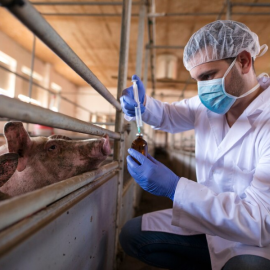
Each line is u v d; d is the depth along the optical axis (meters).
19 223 0.43
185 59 1.02
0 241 0.37
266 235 0.75
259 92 0.99
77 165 1.00
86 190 0.78
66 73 8.58
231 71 0.89
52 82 7.95
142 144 0.96
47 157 1.02
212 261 0.88
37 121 0.46
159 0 3.71
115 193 1.23
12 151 0.86
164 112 1.32
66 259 0.62
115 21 4.68
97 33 5.27
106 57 6.70
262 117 0.90
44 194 0.48
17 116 0.39
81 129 0.70
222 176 0.99
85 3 3.04
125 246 1.18
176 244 1.08
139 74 2.67
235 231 0.75
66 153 1.02
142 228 1.13
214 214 0.77
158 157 9.20
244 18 4.13
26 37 5.64
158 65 6.03
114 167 1.17
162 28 4.69
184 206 0.81
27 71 6.55
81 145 1.02
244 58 0.89
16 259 0.41
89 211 0.79
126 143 1.66
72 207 0.64
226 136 0.97
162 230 1.11
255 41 0.92
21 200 0.41
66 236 0.61
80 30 5.17
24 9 0.35
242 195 0.94
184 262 1.11
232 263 0.76
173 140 7.73
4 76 5.66
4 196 0.58
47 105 7.61
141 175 0.83
